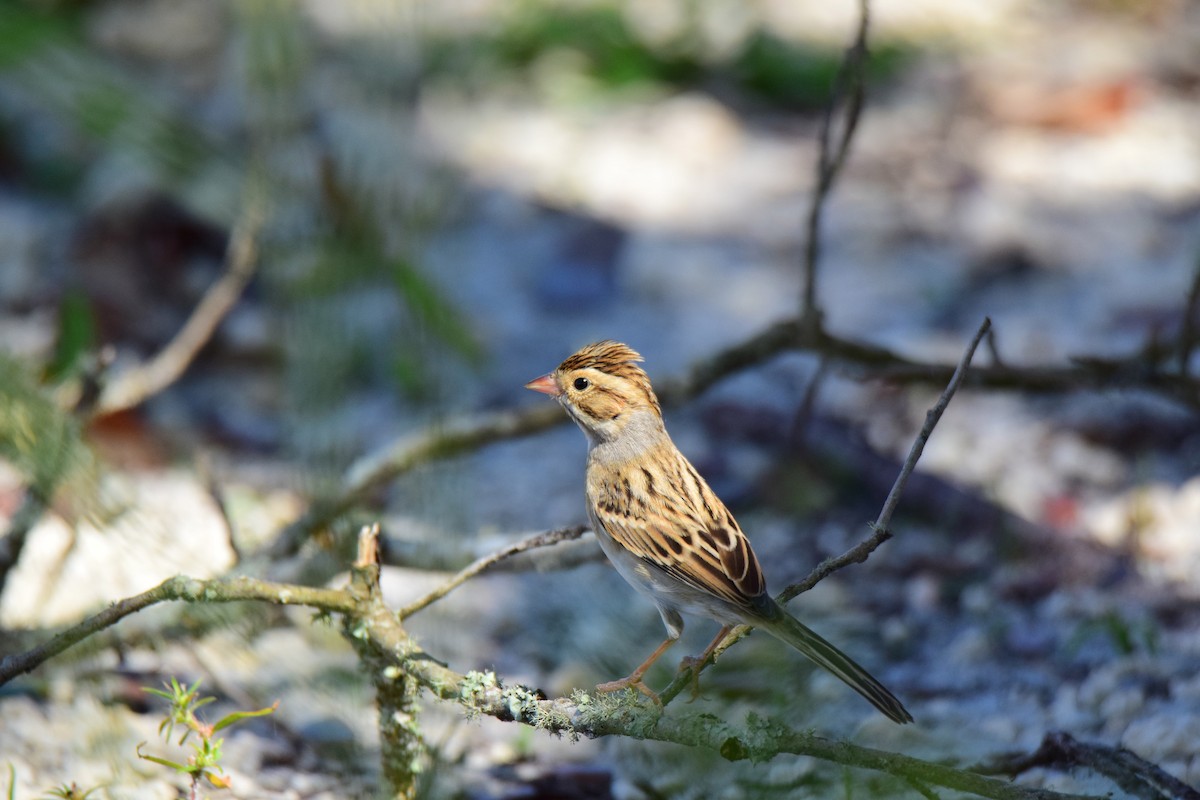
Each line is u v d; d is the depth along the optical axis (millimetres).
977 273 15430
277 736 8375
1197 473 12039
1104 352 13672
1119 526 11242
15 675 6664
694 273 15430
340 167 10016
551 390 8523
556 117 18531
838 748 6121
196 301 14117
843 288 15266
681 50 19719
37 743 7820
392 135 10609
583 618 10312
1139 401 13000
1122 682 9148
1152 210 16703
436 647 7777
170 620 8641
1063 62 20188
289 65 9766
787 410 12984
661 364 13875
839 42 20078
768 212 16781
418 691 6977
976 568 10883
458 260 14602
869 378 10641
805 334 10797
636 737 6340
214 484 9273
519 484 12359
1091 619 9992
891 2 21672
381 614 6840
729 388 13484
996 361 10602
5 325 13430
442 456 8648
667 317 14820
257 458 12156
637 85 19281
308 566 8664
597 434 8383
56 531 10250
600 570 11070
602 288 15219
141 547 8992
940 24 21266
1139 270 15289
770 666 9453
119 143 14055
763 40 19656
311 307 8156
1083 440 12547
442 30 18469
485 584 10758
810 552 11211
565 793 8328
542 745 8898
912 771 6059
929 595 10570
